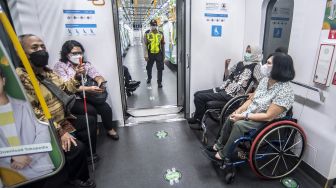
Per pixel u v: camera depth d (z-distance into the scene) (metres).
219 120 2.52
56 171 1.31
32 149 1.20
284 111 1.77
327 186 1.81
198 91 2.87
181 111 3.39
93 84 2.46
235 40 3.01
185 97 3.17
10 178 1.25
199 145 2.52
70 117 1.97
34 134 1.17
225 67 2.98
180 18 2.94
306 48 1.89
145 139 2.69
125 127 3.03
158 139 2.68
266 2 2.51
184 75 3.12
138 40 19.47
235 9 2.88
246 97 2.25
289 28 2.63
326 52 1.67
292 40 2.04
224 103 2.49
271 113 1.73
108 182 1.96
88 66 2.52
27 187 1.56
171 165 2.17
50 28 2.48
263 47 2.67
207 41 2.93
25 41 1.54
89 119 2.14
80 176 1.82
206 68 3.05
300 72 1.98
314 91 1.83
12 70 0.99
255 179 1.95
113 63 2.77
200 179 1.97
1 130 1.10
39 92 1.13
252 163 1.78
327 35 1.67
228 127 1.97
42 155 1.24
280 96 1.72
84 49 2.63
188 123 2.98
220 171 2.07
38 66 1.59
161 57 4.85
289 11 2.59
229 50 3.04
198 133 2.81
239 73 2.53
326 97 1.73
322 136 1.79
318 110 1.81
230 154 1.83
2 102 1.04
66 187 1.87
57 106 1.68
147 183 1.93
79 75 2.18
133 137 2.75
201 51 2.96
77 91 2.22
